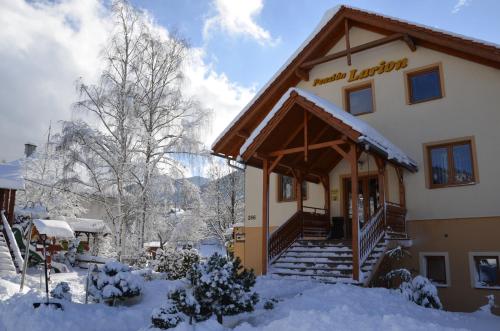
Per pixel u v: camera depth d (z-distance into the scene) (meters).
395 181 13.67
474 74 12.68
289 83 16.61
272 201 16.48
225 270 7.38
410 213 13.04
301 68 16.09
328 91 15.77
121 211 22.48
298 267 12.23
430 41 13.14
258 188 16.89
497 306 10.73
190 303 6.91
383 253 11.27
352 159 10.87
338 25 15.64
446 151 12.92
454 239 12.14
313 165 14.76
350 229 14.75
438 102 13.20
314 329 6.20
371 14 14.50
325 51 16.38
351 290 9.30
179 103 24.38
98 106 22.92
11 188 19.70
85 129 21.91
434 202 12.68
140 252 21.34
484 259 11.69
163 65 24.38
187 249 16.84
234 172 38.97
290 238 13.59
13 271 16.09
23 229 19.77
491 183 11.84
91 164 21.95
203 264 7.55
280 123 11.99
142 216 22.83
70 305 8.52
